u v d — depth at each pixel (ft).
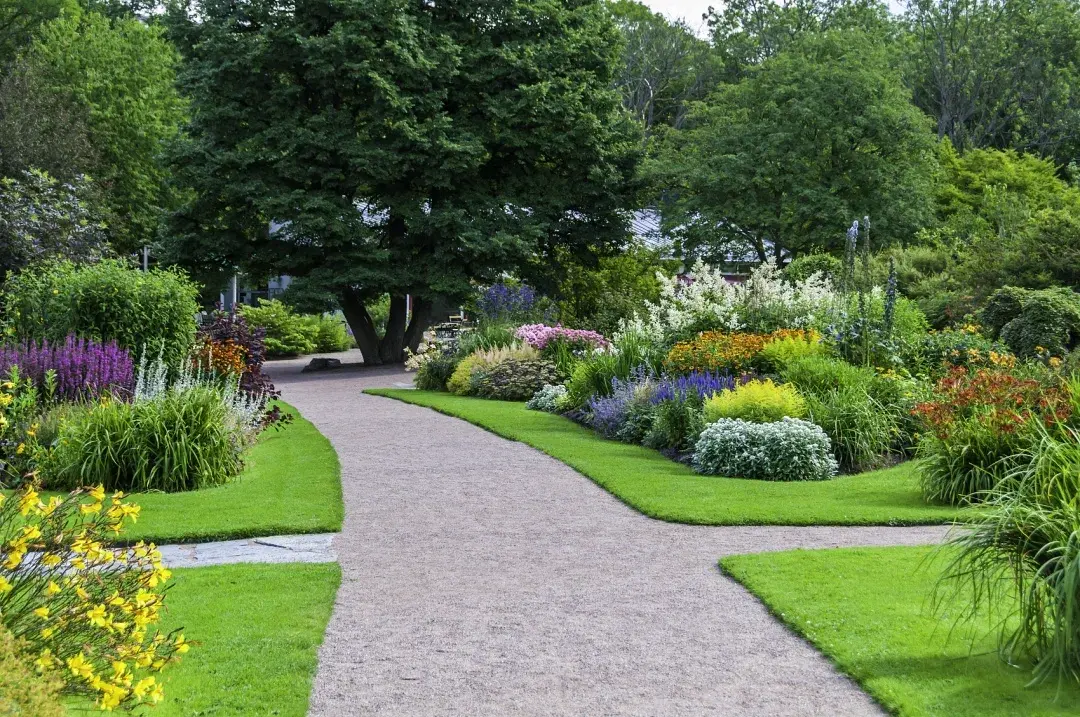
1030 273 73.20
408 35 88.84
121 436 32.65
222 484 33.42
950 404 31.73
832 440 37.50
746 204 114.83
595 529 27.07
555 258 100.12
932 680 15.62
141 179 123.65
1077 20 177.47
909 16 185.16
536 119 92.27
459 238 88.53
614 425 45.32
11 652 11.85
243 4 90.58
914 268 86.12
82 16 148.15
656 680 15.99
